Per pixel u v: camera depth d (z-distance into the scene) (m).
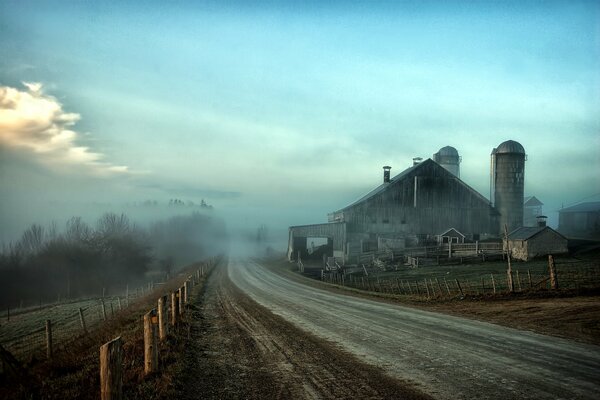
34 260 63.44
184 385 9.48
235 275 56.34
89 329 24.80
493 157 77.00
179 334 15.17
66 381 10.44
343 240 65.62
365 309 22.17
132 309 27.27
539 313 17.36
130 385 9.02
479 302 22.41
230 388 9.26
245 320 19.28
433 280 38.62
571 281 27.86
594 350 11.27
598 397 7.86
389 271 51.47
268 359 11.82
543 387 8.48
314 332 15.67
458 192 67.19
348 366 10.73
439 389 8.63
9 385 11.24
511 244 51.91
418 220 66.25
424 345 12.79
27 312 43.59
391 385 9.03
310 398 8.42
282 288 37.62
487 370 9.81
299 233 73.62
